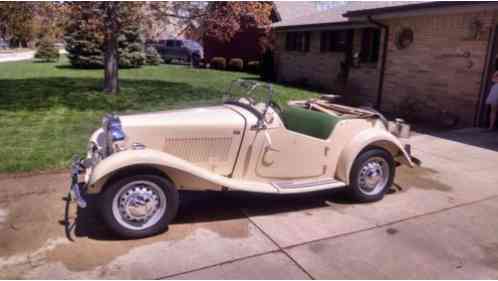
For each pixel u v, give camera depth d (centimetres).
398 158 503
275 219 426
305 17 1975
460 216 450
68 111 933
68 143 671
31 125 792
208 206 452
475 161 677
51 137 707
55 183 510
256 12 1170
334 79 1584
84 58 2197
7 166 554
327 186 451
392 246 376
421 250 371
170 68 2419
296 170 454
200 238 378
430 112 1077
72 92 1208
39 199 459
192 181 381
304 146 450
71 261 333
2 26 1063
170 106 1025
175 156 402
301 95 1359
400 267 341
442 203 488
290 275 323
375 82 1336
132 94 1215
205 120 416
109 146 390
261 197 484
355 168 467
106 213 357
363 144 463
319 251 362
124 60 2338
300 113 512
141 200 365
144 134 400
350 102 1288
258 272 326
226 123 417
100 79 1609
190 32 1195
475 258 360
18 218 410
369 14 1174
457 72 995
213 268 329
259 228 404
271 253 356
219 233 390
